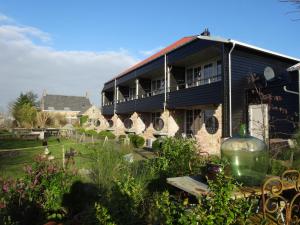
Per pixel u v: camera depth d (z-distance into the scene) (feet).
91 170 18.98
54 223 13.42
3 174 24.68
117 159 19.90
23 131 90.17
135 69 70.74
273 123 35.45
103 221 10.53
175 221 8.69
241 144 13.29
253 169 13.00
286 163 19.56
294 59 45.11
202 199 10.00
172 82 56.29
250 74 39.27
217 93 41.22
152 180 18.28
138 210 11.74
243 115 39.52
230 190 9.68
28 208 14.26
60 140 71.20
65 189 16.10
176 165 20.67
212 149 40.01
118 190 11.64
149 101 64.13
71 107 210.38
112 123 91.61
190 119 58.03
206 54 47.47
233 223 9.27
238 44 38.40
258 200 11.78
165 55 55.98
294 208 12.26
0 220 12.69
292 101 33.40
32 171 15.93
